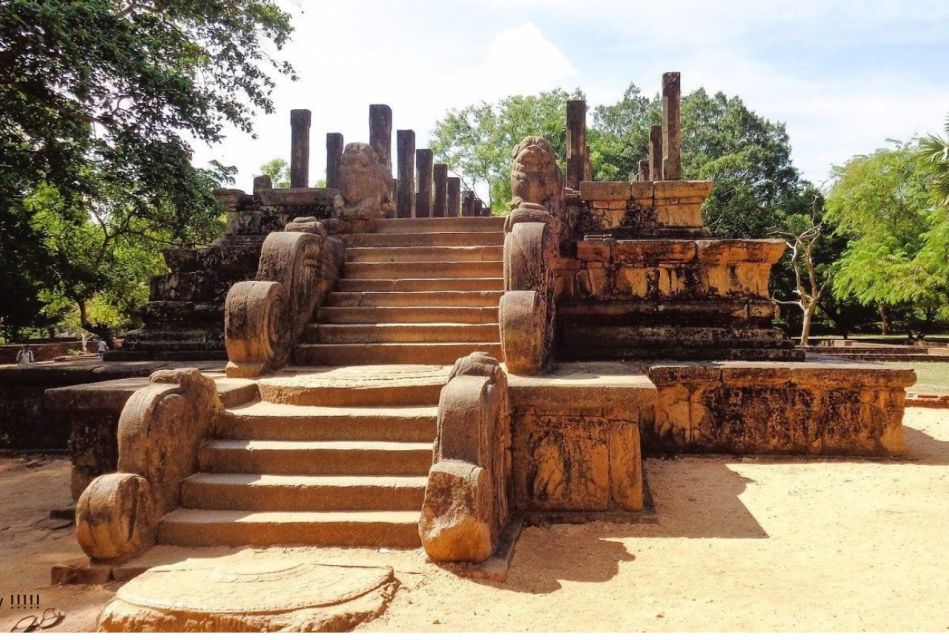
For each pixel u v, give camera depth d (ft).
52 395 16.76
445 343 21.72
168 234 54.95
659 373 22.38
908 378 21.76
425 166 55.88
